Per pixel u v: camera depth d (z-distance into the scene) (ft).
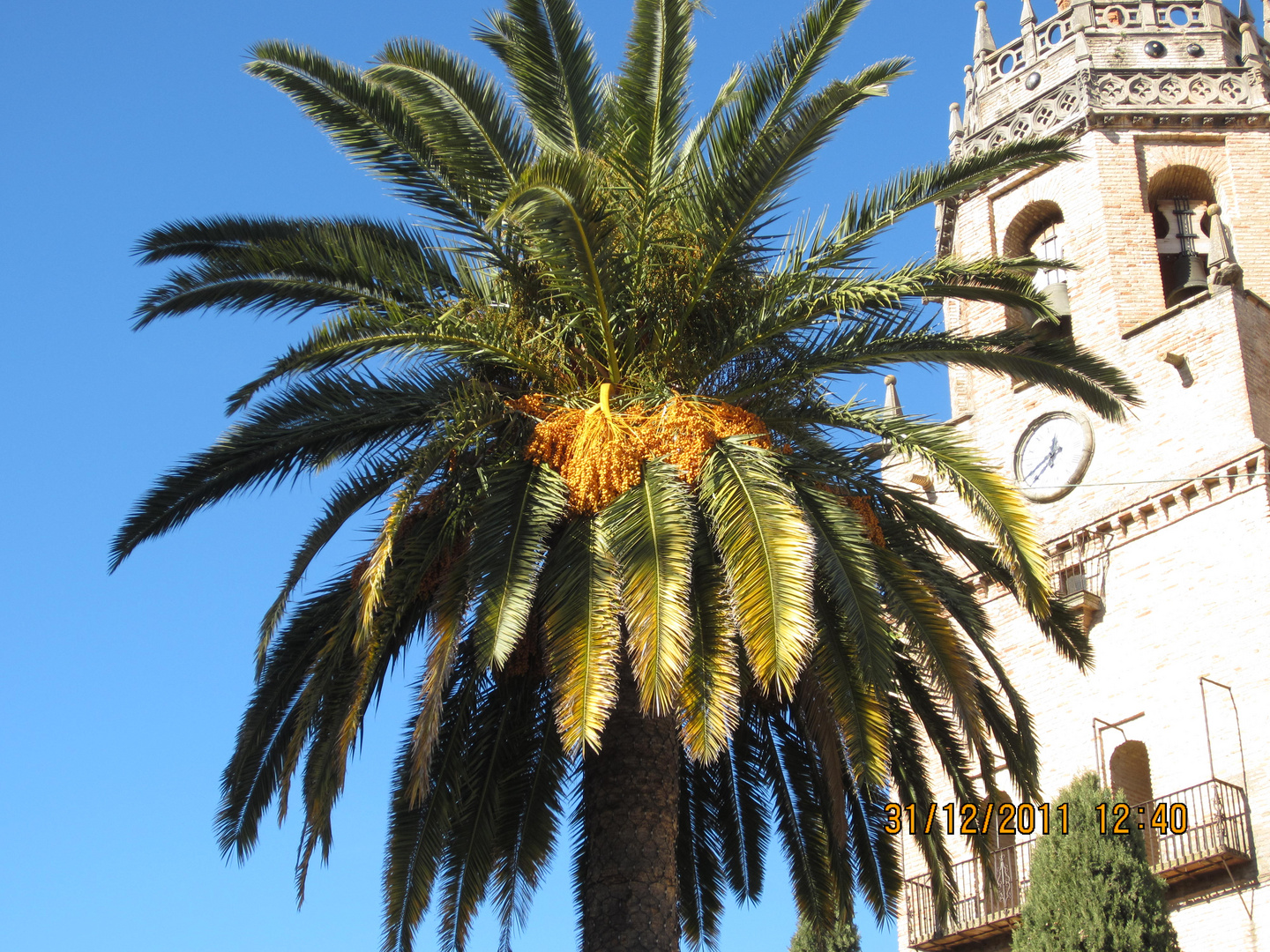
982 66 123.03
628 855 51.88
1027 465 106.11
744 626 45.78
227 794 54.44
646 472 50.08
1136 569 97.76
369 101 54.60
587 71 56.90
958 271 55.01
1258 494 93.76
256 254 53.42
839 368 54.95
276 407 52.90
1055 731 97.50
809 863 62.23
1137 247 108.78
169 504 52.80
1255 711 88.63
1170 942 72.54
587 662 46.42
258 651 51.55
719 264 53.88
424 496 52.70
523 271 55.06
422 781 45.44
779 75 53.47
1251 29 117.50
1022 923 75.87
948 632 51.88
